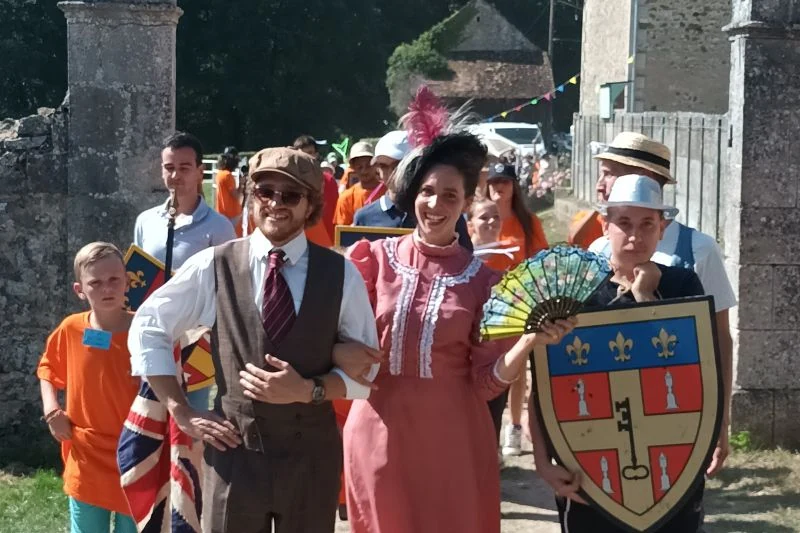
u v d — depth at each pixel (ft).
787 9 25.86
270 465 12.85
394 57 159.43
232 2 152.05
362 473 14.15
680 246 17.08
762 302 26.43
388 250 14.64
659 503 13.12
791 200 26.22
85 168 26.81
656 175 17.75
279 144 159.02
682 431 13.12
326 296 13.00
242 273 13.05
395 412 13.96
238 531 12.99
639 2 85.46
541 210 86.28
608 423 13.24
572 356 13.33
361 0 160.66
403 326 14.02
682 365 13.14
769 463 25.53
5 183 26.96
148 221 21.27
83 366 16.57
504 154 34.17
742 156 26.14
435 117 14.37
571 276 12.47
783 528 21.49
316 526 13.19
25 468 25.96
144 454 14.93
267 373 12.56
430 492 13.85
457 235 14.71
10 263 27.25
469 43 163.73
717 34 85.66
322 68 157.38
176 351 15.44
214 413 13.24
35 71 140.97
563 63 193.67
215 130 159.22
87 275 16.47
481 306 14.08
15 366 27.45
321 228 26.99
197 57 154.20
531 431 13.78
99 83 26.63
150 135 26.68
